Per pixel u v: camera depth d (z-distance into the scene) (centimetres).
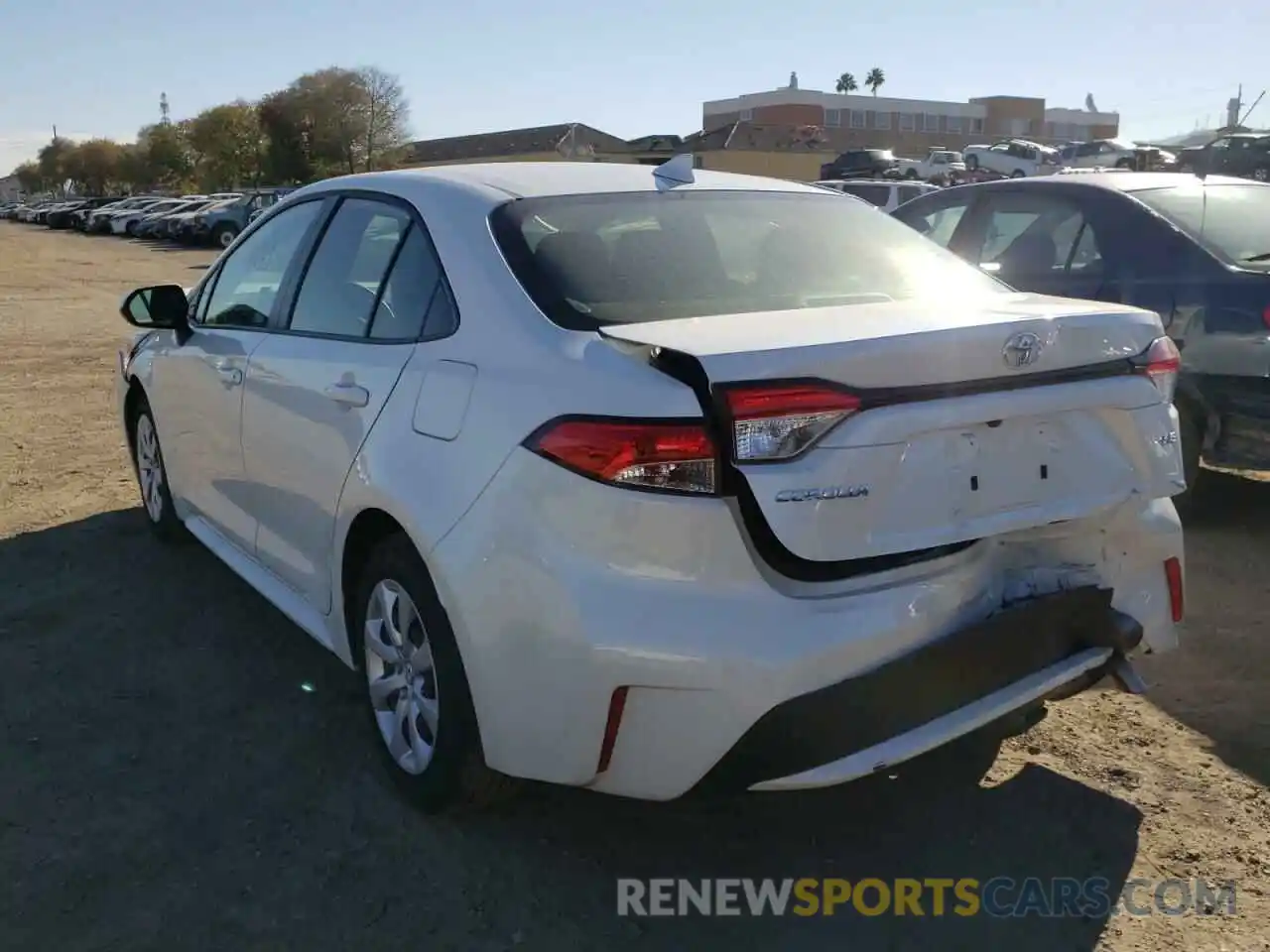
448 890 293
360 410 329
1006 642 281
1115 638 302
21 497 640
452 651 294
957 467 271
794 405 250
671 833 318
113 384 1045
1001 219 657
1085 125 9300
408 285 339
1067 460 289
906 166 4197
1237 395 529
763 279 328
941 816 326
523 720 273
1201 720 379
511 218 327
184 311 474
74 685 405
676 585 253
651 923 281
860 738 262
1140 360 303
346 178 405
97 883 294
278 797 333
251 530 420
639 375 261
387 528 327
